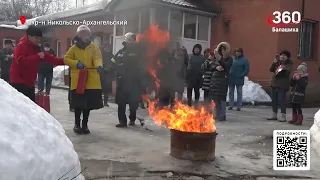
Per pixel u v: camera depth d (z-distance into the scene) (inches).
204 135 183.2
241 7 571.8
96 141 222.5
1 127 93.3
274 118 343.9
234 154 205.9
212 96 328.2
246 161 192.1
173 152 190.7
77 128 244.8
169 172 165.9
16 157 88.8
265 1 543.2
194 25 590.9
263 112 407.2
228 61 323.0
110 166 172.1
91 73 238.4
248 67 409.4
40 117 112.2
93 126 273.3
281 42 536.1
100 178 154.7
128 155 192.2
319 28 595.8
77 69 237.3
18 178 87.0
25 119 102.7
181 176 162.1
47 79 424.8
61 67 715.4
